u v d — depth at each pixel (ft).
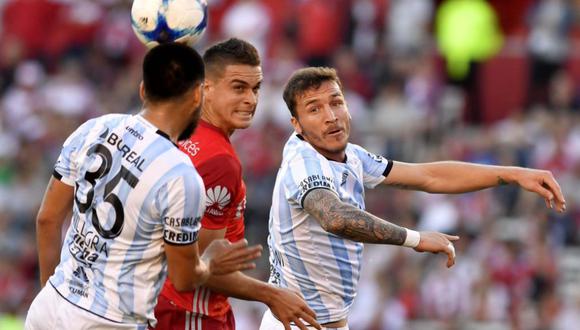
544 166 197.16
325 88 80.18
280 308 73.97
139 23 74.69
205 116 78.07
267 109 207.62
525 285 178.40
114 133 69.67
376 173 84.74
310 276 81.66
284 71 216.13
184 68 69.15
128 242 68.28
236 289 73.36
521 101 213.25
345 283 82.17
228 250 70.28
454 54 217.97
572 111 209.97
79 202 69.77
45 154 220.02
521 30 226.58
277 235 82.28
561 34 221.66
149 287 68.90
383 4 228.43
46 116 227.61
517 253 180.96
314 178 77.36
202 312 79.05
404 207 183.73
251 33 228.22
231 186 76.84
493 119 213.87
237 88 77.82
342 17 225.97
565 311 176.65
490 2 225.97
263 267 176.45
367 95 217.36
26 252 198.39
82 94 231.50
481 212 185.47
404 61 220.84
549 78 213.05
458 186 85.30
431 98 213.87
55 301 69.92
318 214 75.25
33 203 210.59
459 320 173.37
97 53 240.94
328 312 82.17
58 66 240.94
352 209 74.18
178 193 67.36
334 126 79.92
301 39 223.71
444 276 175.52
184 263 68.03
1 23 245.65
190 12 74.84
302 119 80.38
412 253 177.88
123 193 68.23
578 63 212.84
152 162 68.08
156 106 69.56
